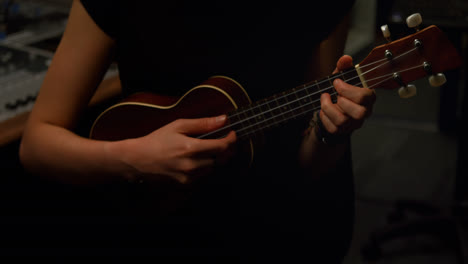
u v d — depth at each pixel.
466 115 2.49
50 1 2.27
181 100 1.27
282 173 1.30
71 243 1.61
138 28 1.25
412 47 1.18
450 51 1.18
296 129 1.30
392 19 2.06
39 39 1.95
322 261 1.34
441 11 2.20
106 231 1.48
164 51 1.26
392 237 2.46
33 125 1.27
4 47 1.88
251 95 1.28
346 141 1.27
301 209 1.31
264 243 1.32
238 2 1.22
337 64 1.22
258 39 1.24
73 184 1.27
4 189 1.66
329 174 1.31
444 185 2.96
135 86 1.31
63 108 1.26
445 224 2.41
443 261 2.41
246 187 1.30
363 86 1.21
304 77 1.28
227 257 1.34
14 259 1.73
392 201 2.88
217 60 1.26
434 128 3.56
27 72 1.74
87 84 1.26
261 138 1.28
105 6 1.22
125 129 1.31
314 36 1.25
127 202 1.34
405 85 1.20
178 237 1.35
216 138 1.27
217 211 1.31
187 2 1.22
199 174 1.23
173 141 1.21
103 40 1.25
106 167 1.24
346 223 1.33
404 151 3.33
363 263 2.44
